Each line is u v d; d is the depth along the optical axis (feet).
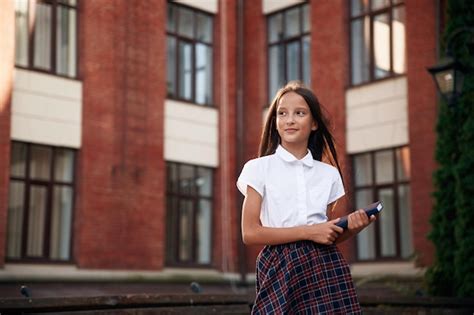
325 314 9.36
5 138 47.42
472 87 40.01
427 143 49.80
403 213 51.52
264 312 9.45
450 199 40.78
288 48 60.95
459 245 38.91
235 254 59.00
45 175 50.24
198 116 59.00
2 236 46.52
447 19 42.22
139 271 53.16
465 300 33.58
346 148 55.11
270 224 9.88
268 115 10.72
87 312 21.88
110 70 53.52
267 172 9.95
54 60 51.19
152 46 55.93
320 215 9.93
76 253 50.57
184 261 57.00
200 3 60.34
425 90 50.31
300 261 9.45
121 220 52.75
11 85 48.16
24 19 50.03
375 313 29.27
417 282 48.24
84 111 52.06
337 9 56.80
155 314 23.53
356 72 55.88
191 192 58.34
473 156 39.19
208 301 26.05
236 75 61.72
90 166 51.80
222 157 59.93
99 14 53.42
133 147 54.13
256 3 62.64
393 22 53.72
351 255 53.47
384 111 53.11
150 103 55.47
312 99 10.16
